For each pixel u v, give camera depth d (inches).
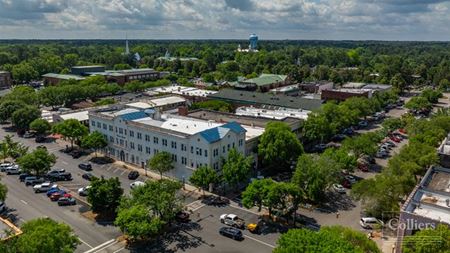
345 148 3750.0
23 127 5182.1
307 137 4357.8
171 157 3516.2
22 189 3297.2
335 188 3292.3
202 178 3038.9
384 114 6535.4
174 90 7244.1
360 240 1882.4
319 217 2787.9
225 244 2422.5
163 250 2351.1
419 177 3029.0
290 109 5339.6
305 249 1692.9
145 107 5182.1
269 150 3567.9
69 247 1984.5
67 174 3533.5
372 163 4050.2
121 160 4099.4
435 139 3772.1
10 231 1995.6
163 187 2581.2
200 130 3560.5
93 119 4343.0
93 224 2672.2
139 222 2298.2
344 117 4881.9
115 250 2345.0
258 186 2652.6
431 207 2133.4
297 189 2608.3
